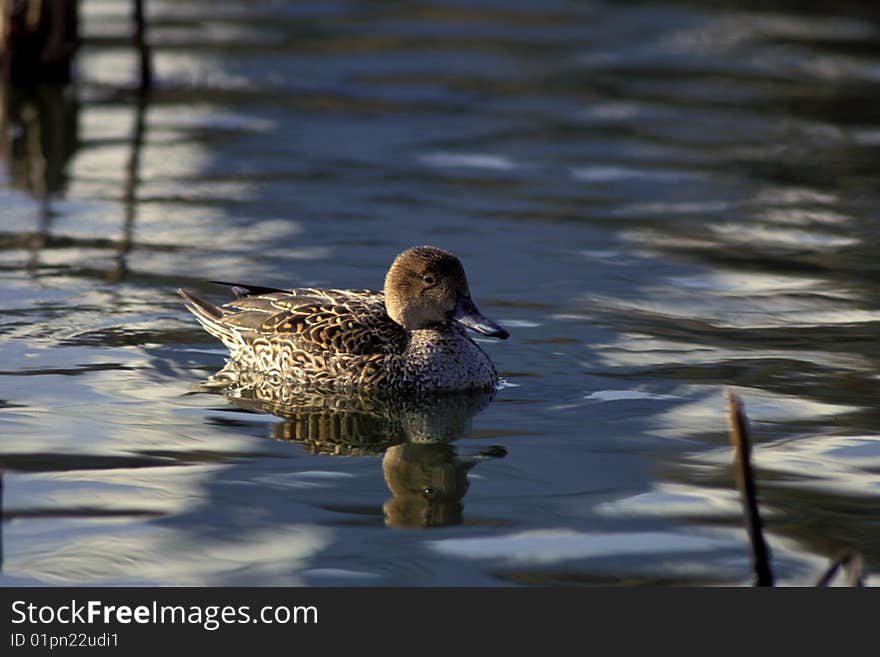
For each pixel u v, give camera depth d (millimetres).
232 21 33781
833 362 13625
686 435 11742
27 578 8953
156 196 19750
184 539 9602
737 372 13383
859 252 17688
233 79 27891
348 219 18797
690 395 12758
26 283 15805
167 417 12164
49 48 26844
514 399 12812
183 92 26688
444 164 21969
